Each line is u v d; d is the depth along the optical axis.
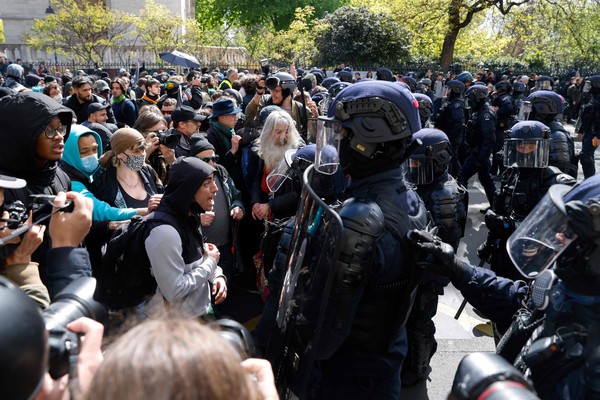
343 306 1.62
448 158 3.28
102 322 1.28
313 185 2.48
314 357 1.59
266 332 2.15
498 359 1.08
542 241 1.49
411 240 1.74
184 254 2.69
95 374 0.69
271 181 3.83
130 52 26.53
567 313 1.45
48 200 1.92
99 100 7.08
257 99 6.86
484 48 26.98
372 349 1.82
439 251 1.76
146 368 0.65
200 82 11.48
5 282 0.90
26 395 0.79
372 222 1.61
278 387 1.82
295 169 3.35
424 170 3.22
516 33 27.19
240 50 29.81
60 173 2.79
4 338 0.77
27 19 30.59
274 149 4.24
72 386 0.95
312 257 1.69
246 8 38.56
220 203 4.25
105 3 28.89
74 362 1.00
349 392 1.88
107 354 0.72
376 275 1.71
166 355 0.67
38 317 0.85
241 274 5.11
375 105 1.75
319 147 1.91
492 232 3.81
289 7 38.56
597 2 22.72
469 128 8.07
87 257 1.71
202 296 2.81
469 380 1.05
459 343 4.18
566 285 1.47
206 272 2.75
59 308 1.20
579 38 23.55
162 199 2.71
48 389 0.98
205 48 27.89
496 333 2.96
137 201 3.60
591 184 1.46
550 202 1.52
